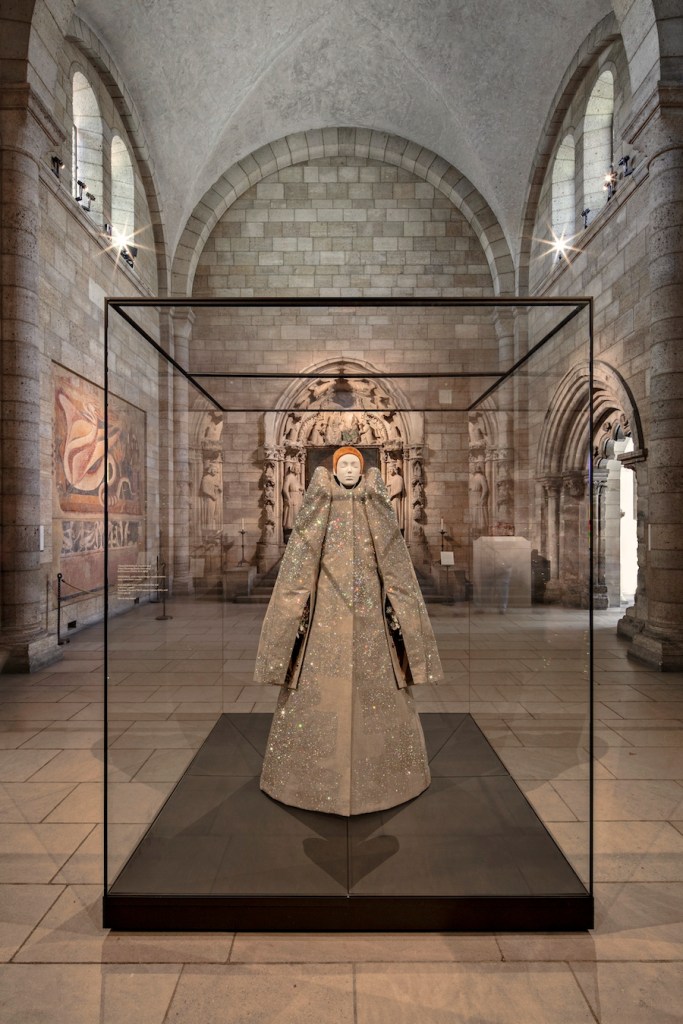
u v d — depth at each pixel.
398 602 2.85
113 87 10.34
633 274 8.06
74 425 8.30
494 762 3.32
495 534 4.95
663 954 2.18
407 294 13.85
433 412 5.33
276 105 12.94
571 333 3.17
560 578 4.25
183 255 13.23
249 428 5.23
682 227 6.60
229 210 13.88
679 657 6.27
